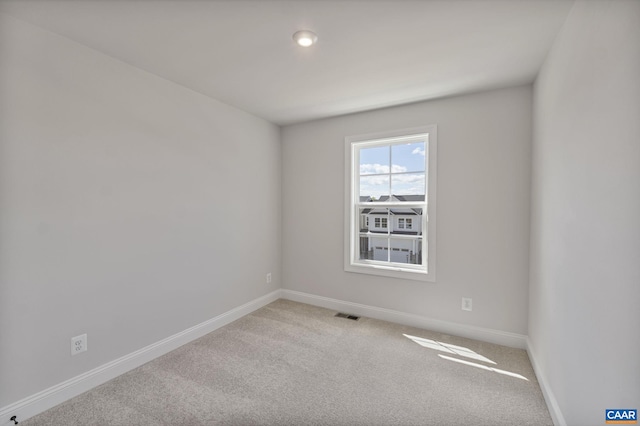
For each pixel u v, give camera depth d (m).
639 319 0.91
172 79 2.45
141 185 2.29
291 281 3.84
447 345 2.62
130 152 2.21
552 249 1.81
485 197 2.68
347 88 2.61
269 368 2.24
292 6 1.53
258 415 1.74
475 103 2.70
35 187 1.73
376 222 3.33
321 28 1.73
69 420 1.69
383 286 3.20
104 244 2.06
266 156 3.61
